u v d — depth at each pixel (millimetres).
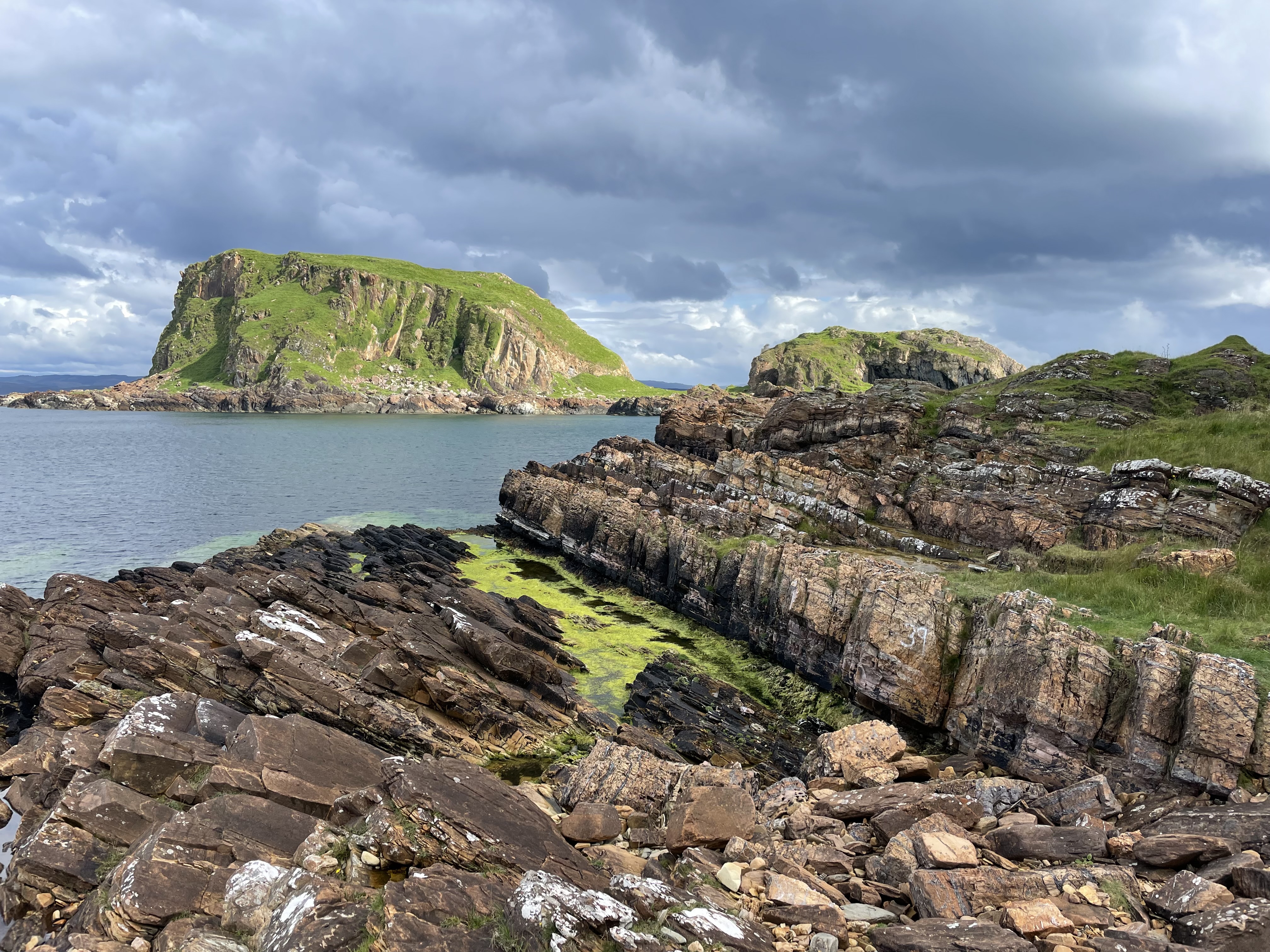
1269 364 40781
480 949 7328
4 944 9766
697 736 19234
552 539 40438
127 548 41375
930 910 8352
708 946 7125
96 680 17984
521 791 15078
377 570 31734
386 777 10289
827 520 32719
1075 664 15062
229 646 19188
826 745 15438
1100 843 9688
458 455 97500
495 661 20328
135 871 9211
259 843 10258
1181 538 23438
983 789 12422
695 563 29938
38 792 13586
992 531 30281
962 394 46656
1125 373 42188
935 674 18688
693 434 55844
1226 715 12516
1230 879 8227
